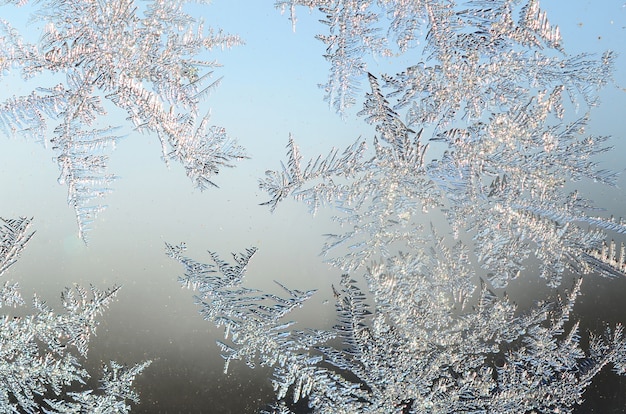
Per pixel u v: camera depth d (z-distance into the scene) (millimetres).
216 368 808
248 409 779
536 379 754
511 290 789
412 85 717
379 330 743
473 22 704
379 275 742
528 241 750
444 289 752
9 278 769
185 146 734
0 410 729
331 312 776
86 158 727
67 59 711
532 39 698
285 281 788
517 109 723
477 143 729
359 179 743
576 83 709
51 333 738
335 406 723
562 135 729
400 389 734
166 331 811
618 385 776
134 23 723
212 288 758
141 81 727
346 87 725
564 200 736
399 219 748
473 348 756
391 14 714
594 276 775
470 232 753
